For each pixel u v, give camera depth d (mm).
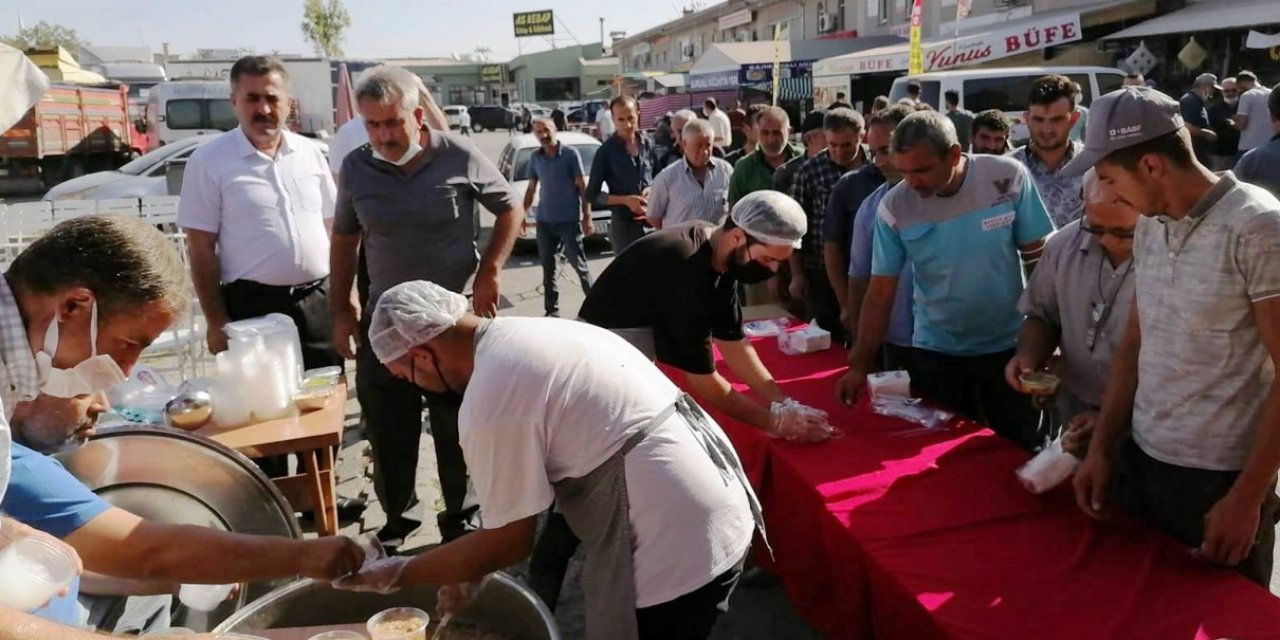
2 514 1614
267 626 1954
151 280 1484
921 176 2885
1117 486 2293
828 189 4500
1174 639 1726
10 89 4840
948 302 3076
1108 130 1867
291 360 2934
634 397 1773
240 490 2365
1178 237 1938
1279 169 3807
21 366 1442
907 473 2477
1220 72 13125
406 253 3094
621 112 6555
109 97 17188
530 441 1659
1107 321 2520
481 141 32250
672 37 43469
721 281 2666
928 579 1956
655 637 1835
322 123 17891
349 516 3637
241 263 3391
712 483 1838
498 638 1962
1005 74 10203
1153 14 14023
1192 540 2076
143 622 2125
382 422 3219
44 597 1404
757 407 2727
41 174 15391
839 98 13703
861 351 3127
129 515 1730
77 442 2082
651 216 5762
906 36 21188
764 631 2875
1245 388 1934
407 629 1775
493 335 1748
